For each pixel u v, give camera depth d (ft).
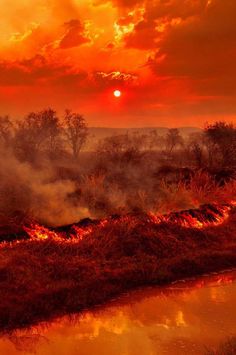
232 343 37.22
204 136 215.51
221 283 55.83
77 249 59.88
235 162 198.39
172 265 59.52
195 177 106.93
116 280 54.08
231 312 46.11
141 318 44.98
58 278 52.70
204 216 80.74
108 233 64.18
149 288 53.98
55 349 38.68
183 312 46.37
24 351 38.37
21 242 59.26
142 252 62.95
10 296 46.93
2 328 42.70
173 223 71.56
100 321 44.50
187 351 37.47
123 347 38.70
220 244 71.20
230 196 99.25
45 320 44.68
